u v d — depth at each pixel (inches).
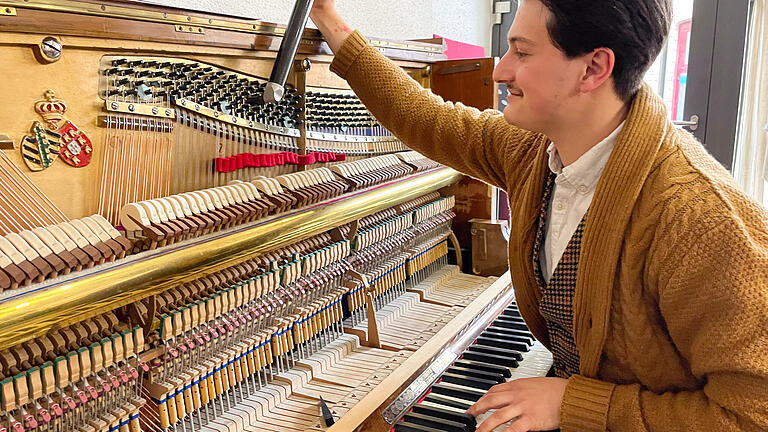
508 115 40.4
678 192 36.2
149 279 40.8
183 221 44.3
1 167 39.1
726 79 124.7
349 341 64.4
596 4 34.3
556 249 44.0
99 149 44.4
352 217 59.8
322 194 56.4
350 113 68.6
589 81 36.9
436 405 50.7
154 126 47.7
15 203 39.7
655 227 36.9
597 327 41.0
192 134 51.1
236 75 54.0
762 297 33.2
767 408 33.9
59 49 39.9
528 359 60.2
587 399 40.8
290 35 50.9
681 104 137.7
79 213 43.7
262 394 53.9
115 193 45.8
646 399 39.6
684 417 37.3
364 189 63.3
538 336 51.4
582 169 40.6
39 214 40.7
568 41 35.5
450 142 55.0
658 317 39.6
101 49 43.6
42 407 38.3
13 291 34.3
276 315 56.3
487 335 64.6
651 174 37.7
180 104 48.8
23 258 35.3
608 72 36.3
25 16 36.8
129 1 42.1
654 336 39.8
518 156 49.6
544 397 42.9
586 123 39.2
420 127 55.9
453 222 89.7
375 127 73.1
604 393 40.7
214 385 49.8
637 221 37.8
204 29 47.8
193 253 43.7
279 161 58.0
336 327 65.6
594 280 40.1
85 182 43.9
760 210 35.4
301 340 59.3
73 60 42.0
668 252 36.0
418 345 65.2
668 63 137.3
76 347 40.4
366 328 67.1
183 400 47.4
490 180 55.2
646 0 34.9
